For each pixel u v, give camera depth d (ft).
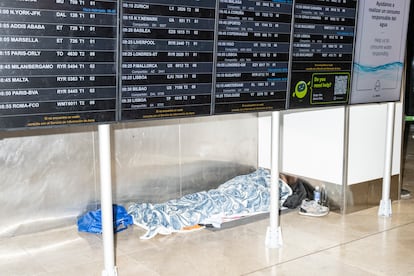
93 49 8.87
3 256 11.55
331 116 14.24
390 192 15.64
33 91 8.47
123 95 9.36
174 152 15.14
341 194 14.33
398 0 13.00
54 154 13.08
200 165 15.75
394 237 12.64
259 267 10.91
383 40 12.97
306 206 14.28
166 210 13.61
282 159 15.84
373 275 10.53
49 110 8.66
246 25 10.56
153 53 9.53
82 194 13.65
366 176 14.74
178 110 10.06
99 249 11.95
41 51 8.42
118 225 13.21
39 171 12.93
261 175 15.67
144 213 13.48
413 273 10.63
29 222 12.96
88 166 13.64
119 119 9.39
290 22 11.14
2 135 12.34
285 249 11.89
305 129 14.99
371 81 13.01
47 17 8.37
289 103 11.53
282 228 13.29
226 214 13.91
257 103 11.07
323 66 11.93
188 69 10.02
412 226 13.44
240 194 14.49
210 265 11.00
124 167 14.28
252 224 13.60
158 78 9.69
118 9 8.98
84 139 13.50
